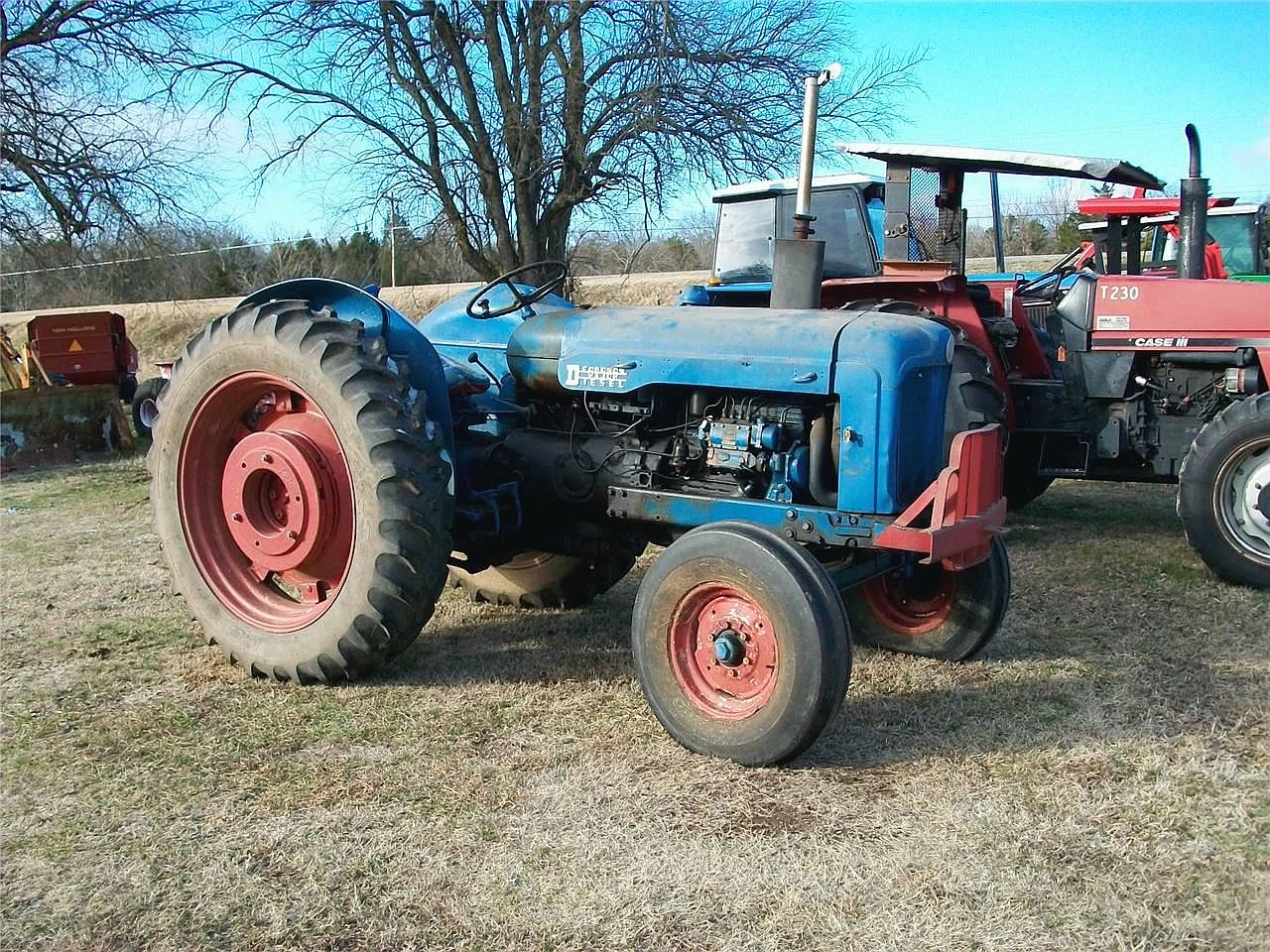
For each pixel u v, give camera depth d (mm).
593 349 3793
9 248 15516
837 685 2963
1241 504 5211
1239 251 9586
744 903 2373
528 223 11133
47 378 11773
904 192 6297
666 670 3225
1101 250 8203
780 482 3488
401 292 20781
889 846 2617
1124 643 4281
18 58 13289
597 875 2498
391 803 2873
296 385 3711
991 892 2406
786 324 3512
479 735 3336
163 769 3107
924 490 3436
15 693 3721
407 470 3547
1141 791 2898
